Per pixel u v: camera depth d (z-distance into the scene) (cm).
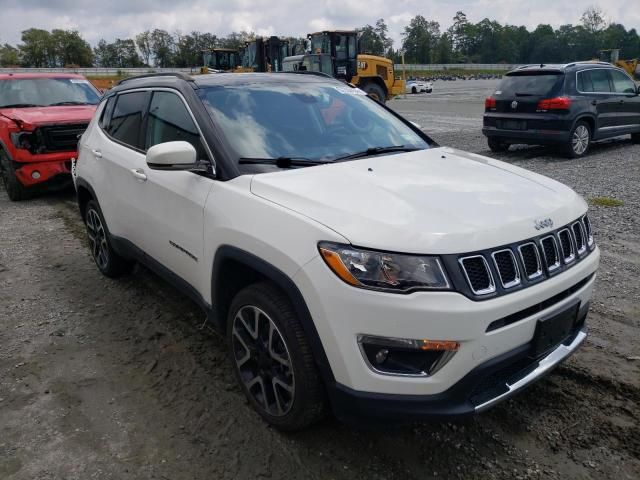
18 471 272
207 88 362
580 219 293
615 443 278
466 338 227
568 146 1040
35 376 355
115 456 280
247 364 308
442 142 1320
